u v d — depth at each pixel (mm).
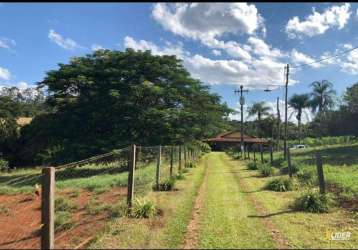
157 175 13312
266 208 9992
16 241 7391
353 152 31344
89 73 27578
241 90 51156
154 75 28609
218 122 34188
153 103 28266
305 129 87750
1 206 11250
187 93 30031
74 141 26969
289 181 13523
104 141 25656
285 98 31219
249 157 35312
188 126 28453
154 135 26547
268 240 7125
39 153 32500
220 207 10125
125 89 26984
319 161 10398
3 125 38938
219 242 6984
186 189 13531
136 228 7824
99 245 6715
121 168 24109
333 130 65000
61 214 8898
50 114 28422
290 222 8477
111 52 28844
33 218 9586
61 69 27969
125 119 26047
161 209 9602
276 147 57688
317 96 70625
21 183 19859
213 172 20953
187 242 6977
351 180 13391
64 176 23781
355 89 60906
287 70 31328
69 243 6852
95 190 13406
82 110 26969
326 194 10188
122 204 9305
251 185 14805
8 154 38969
